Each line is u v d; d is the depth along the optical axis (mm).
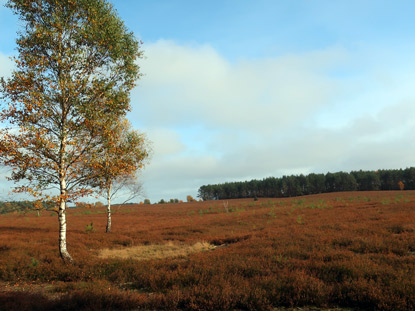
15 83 9766
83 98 10703
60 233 10500
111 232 21734
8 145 9406
